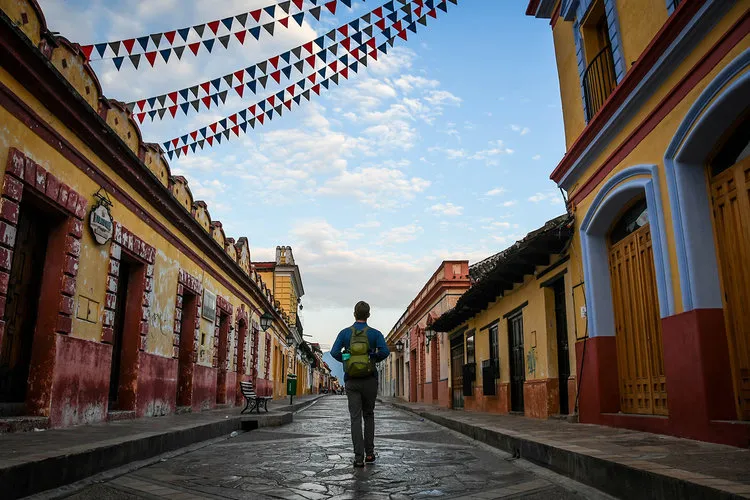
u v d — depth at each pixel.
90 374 8.73
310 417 16.80
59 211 7.96
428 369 29.83
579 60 10.23
